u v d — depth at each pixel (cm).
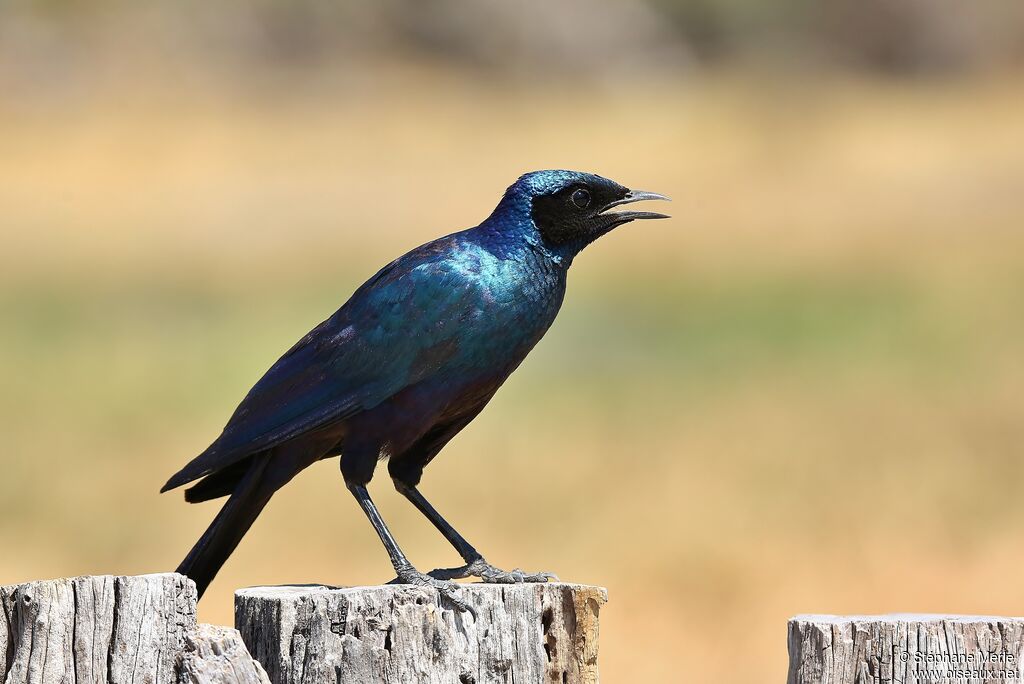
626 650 1089
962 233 3095
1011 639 532
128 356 2184
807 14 6344
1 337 2295
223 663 492
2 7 5166
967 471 1489
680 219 3356
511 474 1511
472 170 4041
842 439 1659
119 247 3103
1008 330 2283
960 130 4481
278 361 661
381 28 5925
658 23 6275
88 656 486
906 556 1260
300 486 1480
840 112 4991
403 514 1381
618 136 4628
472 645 543
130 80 5125
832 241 3075
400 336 640
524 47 6019
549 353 2228
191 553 643
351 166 4088
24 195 3672
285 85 5388
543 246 671
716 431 1712
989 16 6103
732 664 1071
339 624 526
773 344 2272
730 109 5091
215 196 3659
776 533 1315
